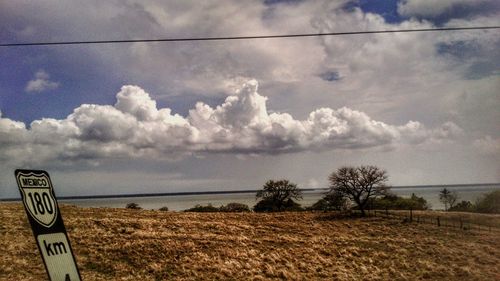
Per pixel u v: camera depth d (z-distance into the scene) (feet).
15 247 123.24
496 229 198.59
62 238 19.60
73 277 19.49
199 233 167.43
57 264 18.88
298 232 185.47
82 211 216.54
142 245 136.98
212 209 381.81
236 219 221.66
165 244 140.15
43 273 101.35
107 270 112.37
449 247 152.97
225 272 111.96
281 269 115.03
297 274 111.75
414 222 222.89
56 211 19.74
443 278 109.91
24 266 106.22
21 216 172.35
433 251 144.46
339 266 122.31
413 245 156.35
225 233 171.73
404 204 334.24
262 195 350.23
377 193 256.93
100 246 133.08
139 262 120.26
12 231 143.64
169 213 236.43
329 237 172.14
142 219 196.44
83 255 123.54
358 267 121.60
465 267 120.88
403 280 107.55
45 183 19.61
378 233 187.32
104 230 158.30
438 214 256.73
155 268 114.73
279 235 173.88
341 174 259.39
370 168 259.19
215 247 141.49
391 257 136.26
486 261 130.72
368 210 283.59
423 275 112.57
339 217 244.83
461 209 310.24
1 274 98.94
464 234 183.62
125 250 130.11
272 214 254.06
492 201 283.38
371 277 110.01
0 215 172.14
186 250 135.23
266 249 143.13
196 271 113.50
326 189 288.30
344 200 298.15
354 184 257.75
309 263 125.08
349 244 157.17
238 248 141.79
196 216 225.76
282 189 346.95
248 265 119.24
